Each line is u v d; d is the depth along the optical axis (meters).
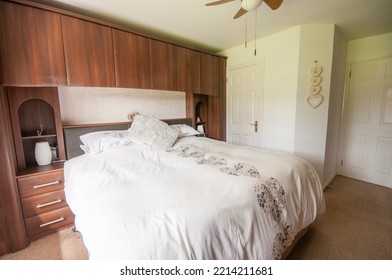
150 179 1.49
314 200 1.73
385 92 3.00
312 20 2.46
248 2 1.59
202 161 1.82
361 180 3.38
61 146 2.23
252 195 1.24
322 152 2.84
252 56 3.23
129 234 0.88
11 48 1.65
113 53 2.21
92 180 1.53
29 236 1.87
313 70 2.68
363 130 3.29
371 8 2.17
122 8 2.05
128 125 2.70
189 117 3.44
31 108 2.18
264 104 3.19
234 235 1.03
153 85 2.57
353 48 3.24
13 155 1.91
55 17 1.83
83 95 2.43
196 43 3.22
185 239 0.88
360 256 1.67
